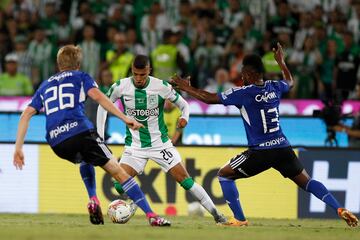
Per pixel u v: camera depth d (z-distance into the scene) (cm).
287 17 5997
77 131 2794
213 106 5272
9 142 4103
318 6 6016
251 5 6228
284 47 5562
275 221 3716
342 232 2912
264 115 3045
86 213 4056
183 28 6031
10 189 4109
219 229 2914
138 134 3206
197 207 3962
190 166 4069
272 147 3059
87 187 2997
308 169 4038
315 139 5031
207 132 5075
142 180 4050
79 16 6325
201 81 5666
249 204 4038
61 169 4091
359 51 5703
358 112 4869
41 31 6022
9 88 5662
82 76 2836
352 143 4906
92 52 5859
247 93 3036
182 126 3173
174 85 3170
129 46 5859
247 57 3070
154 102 3159
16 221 3381
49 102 2820
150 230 2759
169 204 4034
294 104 5291
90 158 2831
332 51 5759
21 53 6044
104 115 3108
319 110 4878
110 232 2642
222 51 5797
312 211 4009
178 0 6381
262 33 5988
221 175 3167
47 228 2850
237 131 5056
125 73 5397
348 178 4022
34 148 4106
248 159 3088
